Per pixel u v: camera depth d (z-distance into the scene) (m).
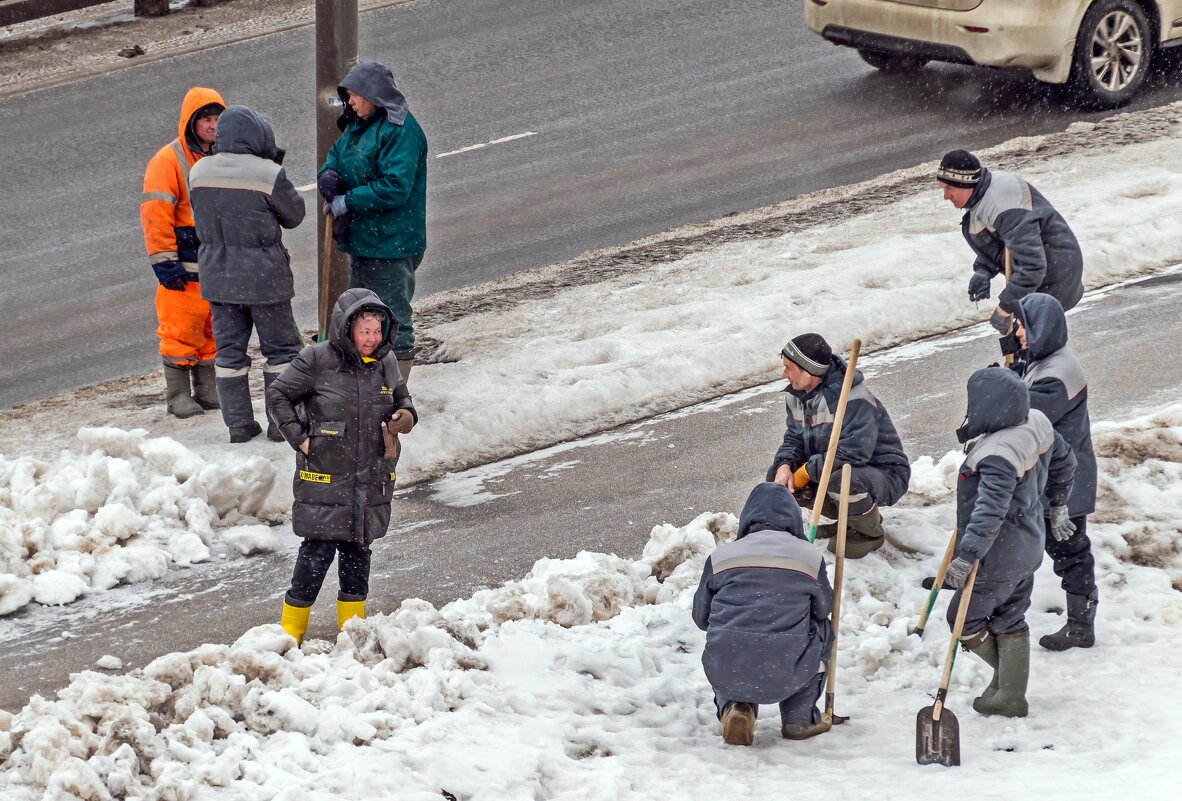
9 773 19.75
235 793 19.69
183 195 35.28
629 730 22.61
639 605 27.16
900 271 43.94
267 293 33.09
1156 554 28.03
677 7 76.81
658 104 63.53
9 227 53.69
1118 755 20.81
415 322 43.56
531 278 46.88
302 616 25.69
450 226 52.12
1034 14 56.69
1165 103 60.09
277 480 32.59
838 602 23.38
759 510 22.89
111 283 48.78
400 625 24.52
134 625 26.97
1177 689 22.98
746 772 21.22
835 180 54.00
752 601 21.98
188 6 80.62
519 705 22.91
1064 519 23.27
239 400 34.12
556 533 30.42
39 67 72.06
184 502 30.81
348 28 36.88
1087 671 24.17
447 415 35.72
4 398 40.09
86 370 42.09
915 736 22.25
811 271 44.56
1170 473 30.66
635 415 37.00
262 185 32.50
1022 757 21.22
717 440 35.00
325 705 22.08
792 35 71.75
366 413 25.12
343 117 34.72
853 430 26.34
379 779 20.11
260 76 68.62
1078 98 59.06
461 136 60.94
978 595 22.31
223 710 21.48
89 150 60.97
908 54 60.81
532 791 20.30
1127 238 45.19
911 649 25.56
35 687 24.53
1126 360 37.56
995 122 58.91
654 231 50.62
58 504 30.08
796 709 22.50
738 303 42.47
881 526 28.34
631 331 41.28
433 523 31.45
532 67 69.00
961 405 35.72
